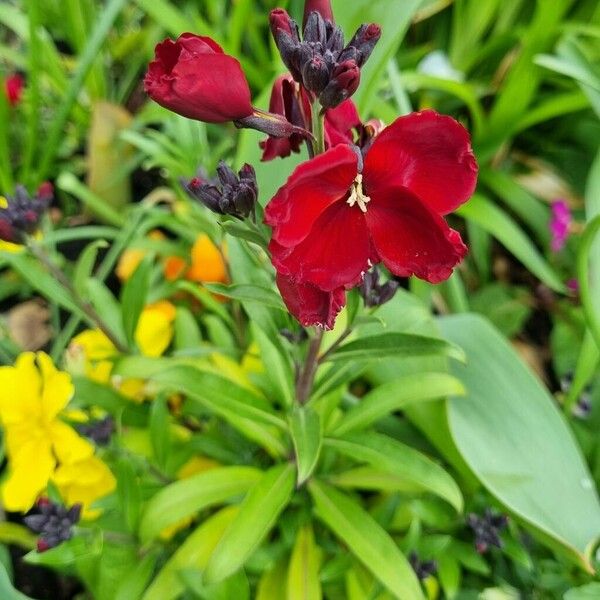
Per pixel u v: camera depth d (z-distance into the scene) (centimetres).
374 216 11
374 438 16
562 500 17
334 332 18
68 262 27
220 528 17
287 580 17
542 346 26
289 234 10
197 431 21
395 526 18
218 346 20
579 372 20
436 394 17
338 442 16
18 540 19
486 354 19
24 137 29
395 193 11
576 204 28
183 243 24
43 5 31
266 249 13
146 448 19
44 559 15
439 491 15
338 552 18
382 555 15
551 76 28
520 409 19
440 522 18
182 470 20
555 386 25
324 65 11
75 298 18
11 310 26
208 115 11
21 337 25
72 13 28
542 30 24
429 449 20
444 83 26
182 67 10
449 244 11
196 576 16
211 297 22
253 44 29
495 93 30
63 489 18
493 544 17
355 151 11
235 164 20
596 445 20
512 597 18
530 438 18
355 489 21
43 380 17
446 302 25
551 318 27
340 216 11
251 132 20
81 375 19
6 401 17
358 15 20
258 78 28
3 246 22
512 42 30
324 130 12
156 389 17
